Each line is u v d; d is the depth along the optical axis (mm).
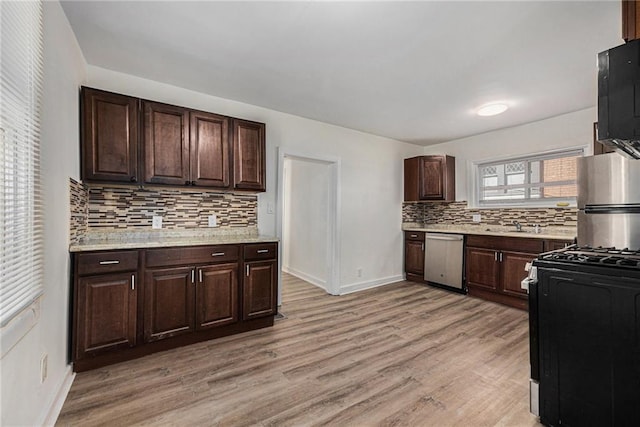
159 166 2557
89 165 2271
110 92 2361
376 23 1900
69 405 1733
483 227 4449
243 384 1971
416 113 3615
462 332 2844
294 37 2068
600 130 1394
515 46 2160
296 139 3746
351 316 3275
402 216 5023
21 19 1226
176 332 2438
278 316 3270
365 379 2043
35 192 1406
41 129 1474
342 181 4242
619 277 1391
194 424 1603
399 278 4965
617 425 1397
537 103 3270
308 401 1805
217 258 2633
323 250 4582
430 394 1884
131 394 1848
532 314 1691
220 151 2879
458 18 1844
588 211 2660
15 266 1164
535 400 1661
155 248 2348
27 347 1312
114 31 2012
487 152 4422
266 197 3490
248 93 3062
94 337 2100
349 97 3150
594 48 2174
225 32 2014
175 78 2729
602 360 1444
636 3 1439
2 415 1091
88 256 2080
